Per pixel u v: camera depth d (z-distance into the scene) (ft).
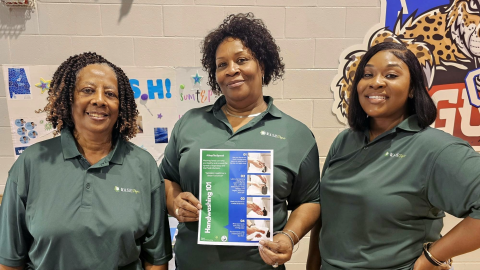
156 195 3.29
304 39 5.42
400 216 2.84
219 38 3.50
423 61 5.43
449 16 5.32
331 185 3.36
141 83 5.47
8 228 2.81
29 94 5.38
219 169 3.22
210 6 5.28
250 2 5.29
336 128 5.71
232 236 3.12
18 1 5.03
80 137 3.12
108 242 2.82
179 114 5.61
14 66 5.28
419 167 2.78
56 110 2.97
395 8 5.33
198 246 3.33
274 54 3.70
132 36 5.33
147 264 3.40
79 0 5.18
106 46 5.33
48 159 2.92
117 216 2.86
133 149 3.34
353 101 3.39
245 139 3.36
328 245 3.39
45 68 5.33
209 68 3.90
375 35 5.40
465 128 5.64
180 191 3.72
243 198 3.16
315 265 4.10
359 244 3.05
